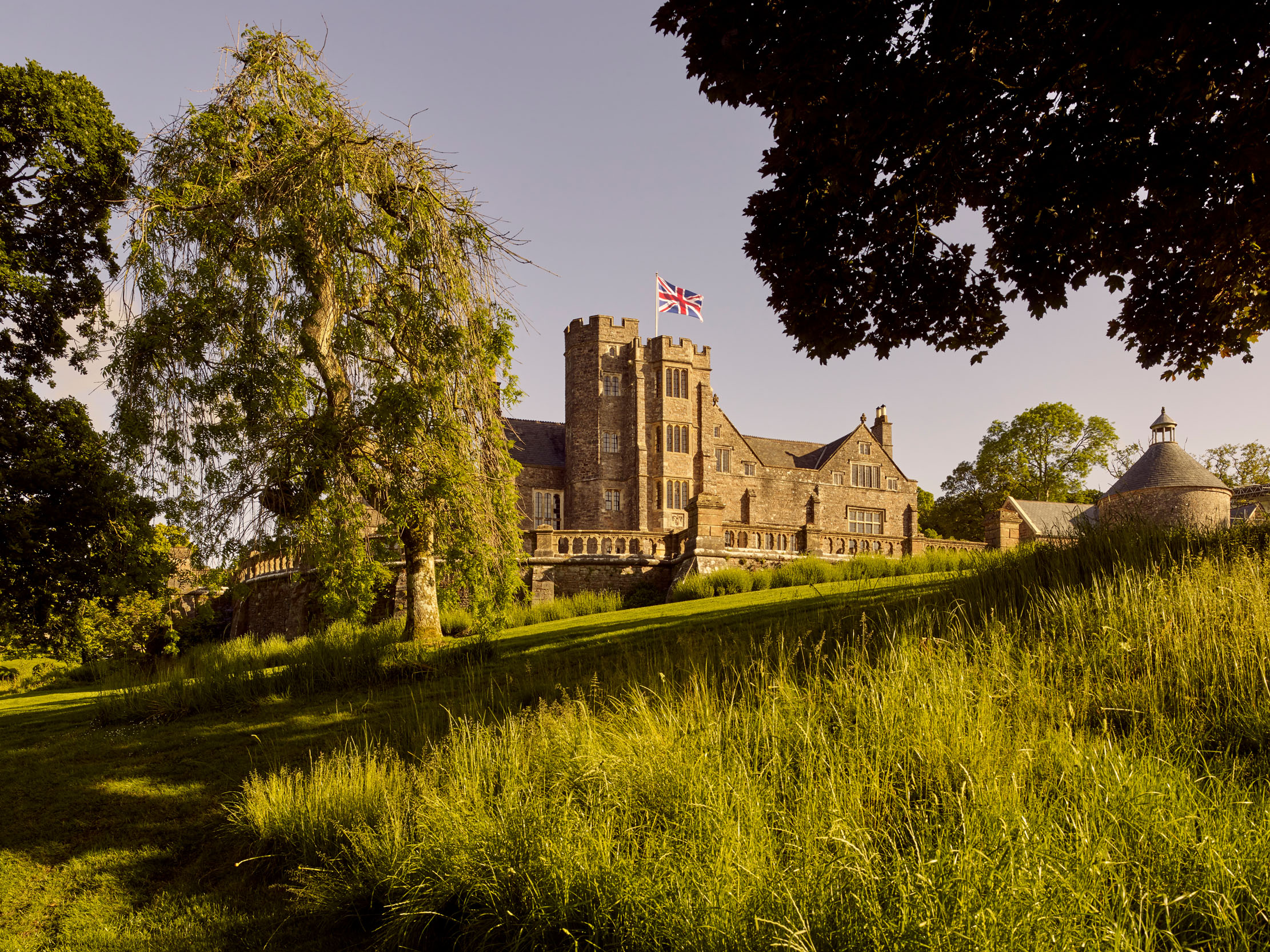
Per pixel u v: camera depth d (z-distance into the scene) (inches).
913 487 2197.3
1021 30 265.3
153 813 252.5
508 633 615.8
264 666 538.9
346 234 453.4
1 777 299.1
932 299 339.0
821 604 440.8
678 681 280.7
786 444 2288.4
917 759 175.3
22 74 634.2
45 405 677.3
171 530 474.9
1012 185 310.0
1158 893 111.6
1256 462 2042.3
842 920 118.3
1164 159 269.3
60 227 677.9
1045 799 145.8
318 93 509.0
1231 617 231.5
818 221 319.3
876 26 255.9
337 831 205.3
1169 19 227.6
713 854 141.9
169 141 484.4
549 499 1883.6
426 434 456.8
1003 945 103.2
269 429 424.5
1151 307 374.6
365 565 453.1
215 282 428.8
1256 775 157.5
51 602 681.0
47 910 196.7
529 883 152.6
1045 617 273.1
